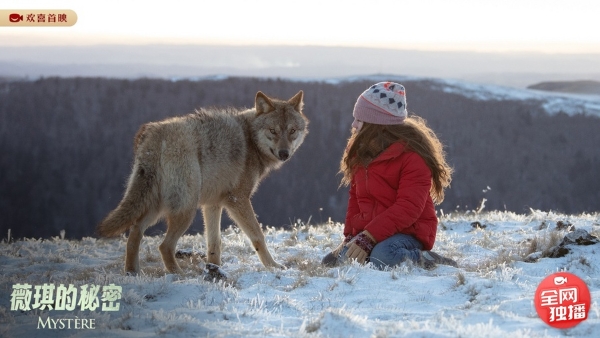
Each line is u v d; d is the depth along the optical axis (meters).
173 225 5.53
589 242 5.12
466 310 3.49
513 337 2.79
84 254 6.83
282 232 8.33
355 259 4.72
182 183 5.50
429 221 5.20
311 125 80.31
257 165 6.40
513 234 7.08
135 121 84.00
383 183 5.11
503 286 4.00
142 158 5.50
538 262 4.85
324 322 3.12
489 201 69.94
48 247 7.54
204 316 3.44
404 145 5.03
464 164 78.00
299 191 63.75
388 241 4.96
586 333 2.94
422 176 5.00
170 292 4.05
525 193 72.44
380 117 5.09
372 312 3.53
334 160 70.38
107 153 76.19
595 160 80.62
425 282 4.23
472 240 6.77
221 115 6.14
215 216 6.01
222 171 5.88
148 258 6.39
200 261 6.15
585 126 91.38
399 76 105.38
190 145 5.59
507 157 80.94
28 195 67.19
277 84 96.88
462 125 89.12
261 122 6.56
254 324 3.29
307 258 6.04
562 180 76.38
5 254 6.84
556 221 7.54
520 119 92.50
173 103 93.19
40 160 71.25
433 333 2.83
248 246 7.04
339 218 60.03
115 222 5.31
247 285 4.49
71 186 69.00
